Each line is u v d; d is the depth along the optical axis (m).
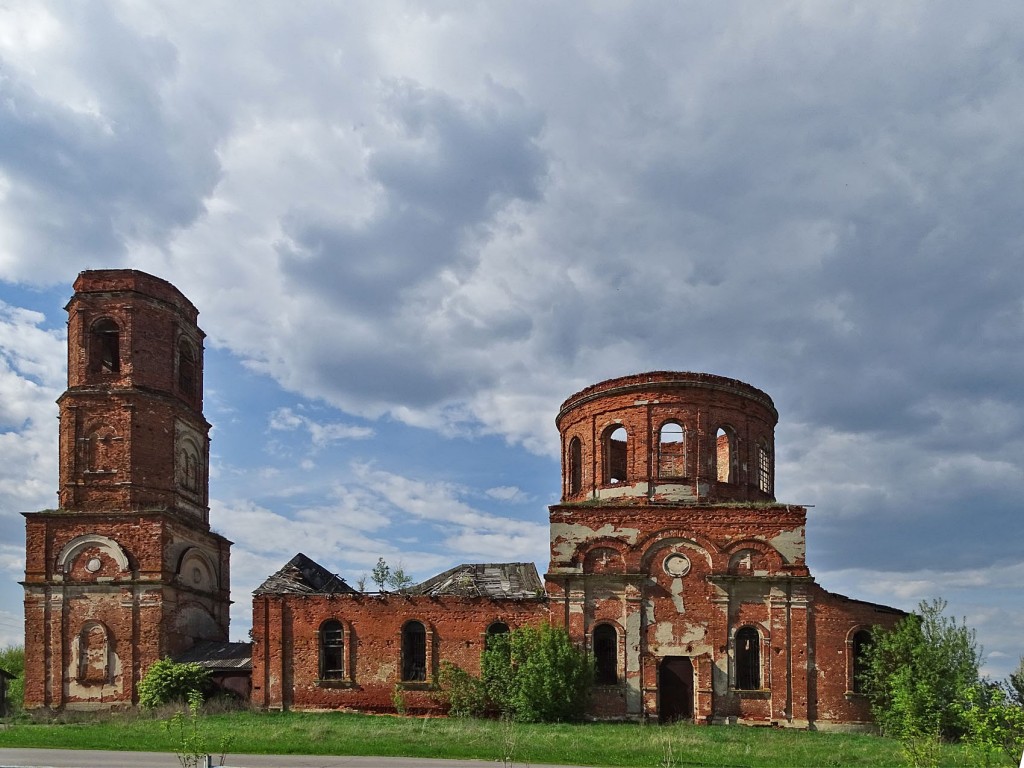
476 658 42.00
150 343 46.72
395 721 37.88
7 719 39.97
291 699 41.94
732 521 41.03
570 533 41.34
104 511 44.38
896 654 37.81
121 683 42.81
